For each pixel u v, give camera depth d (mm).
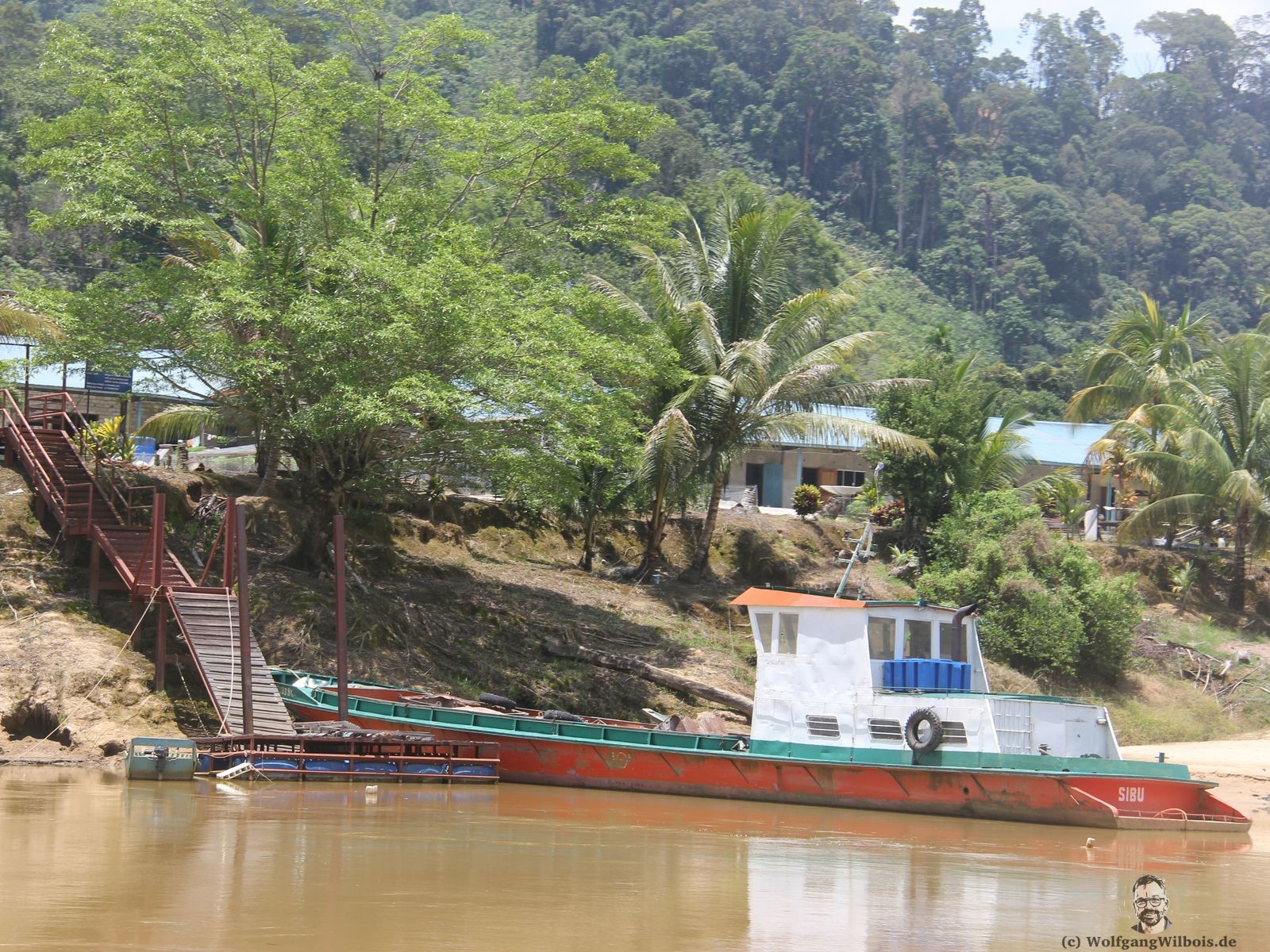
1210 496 42469
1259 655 39500
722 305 38281
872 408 45531
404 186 32688
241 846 15773
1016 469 44500
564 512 38219
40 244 58750
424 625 30500
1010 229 113375
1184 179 130875
